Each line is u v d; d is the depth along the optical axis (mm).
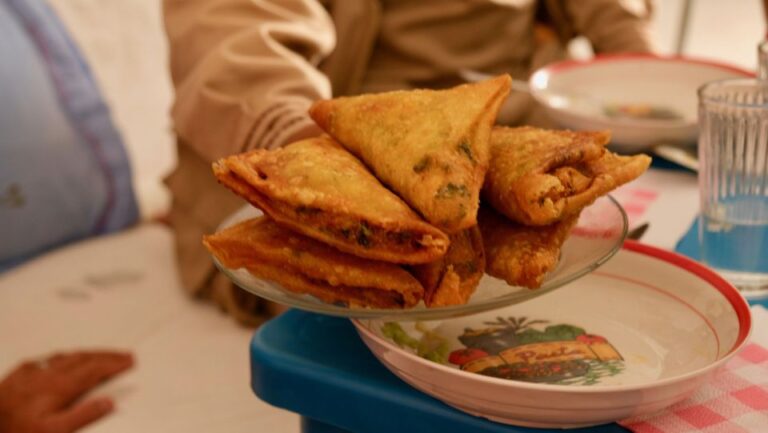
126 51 2023
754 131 839
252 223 734
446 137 716
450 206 683
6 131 1681
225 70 1203
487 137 730
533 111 1596
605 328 771
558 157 731
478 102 741
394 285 693
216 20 1340
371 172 751
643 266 804
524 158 740
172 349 1430
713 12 3326
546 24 1949
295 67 1209
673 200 1028
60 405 1323
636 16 1845
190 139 1275
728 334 722
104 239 1846
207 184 1519
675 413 689
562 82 1341
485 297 728
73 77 1820
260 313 1498
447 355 744
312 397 730
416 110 746
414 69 1658
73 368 1378
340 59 1579
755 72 1270
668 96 1325
